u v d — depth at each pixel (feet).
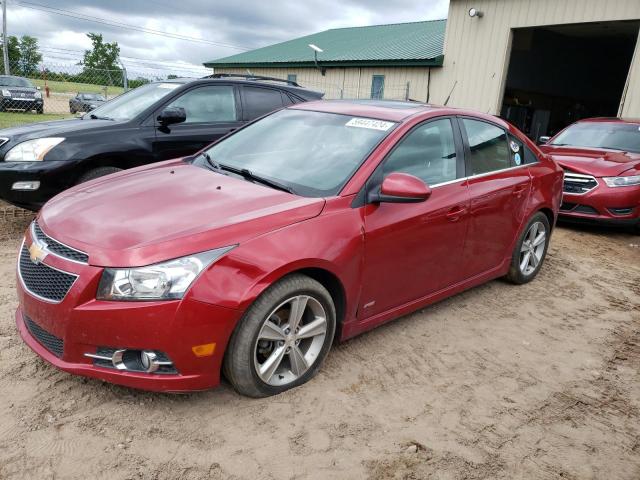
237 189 10.67
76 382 9.61
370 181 10.74
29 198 16.58
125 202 10.03
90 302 8.21
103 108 20.77
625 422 10.00
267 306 8.87
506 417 9.79
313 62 71.36
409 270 11.65
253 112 22.07
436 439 8.98
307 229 9.50
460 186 12.72
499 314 14.35
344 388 10.17
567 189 24.64
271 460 8.14
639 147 26.48
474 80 50.44
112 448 8.10
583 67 76.43
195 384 8.59
